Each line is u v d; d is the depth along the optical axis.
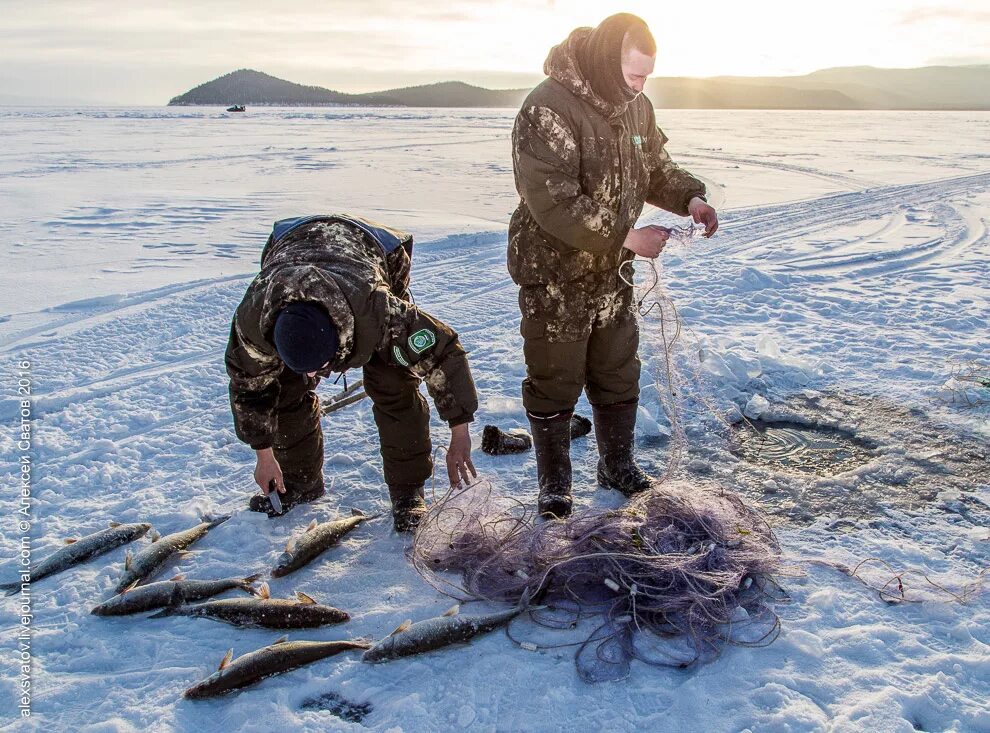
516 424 4.41
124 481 3.81
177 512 3.47
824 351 5.35
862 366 5.04
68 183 15.60
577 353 3.16
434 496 3.39
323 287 2.45
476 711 2.26
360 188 14.81
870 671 2.33
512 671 2.41
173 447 4.18
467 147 26.31
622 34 2.65
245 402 2.91
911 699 2.21
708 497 3.10
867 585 2.77
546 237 2.98
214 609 2.69
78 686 2.42
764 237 9.70
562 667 2.42
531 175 2.76
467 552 2.98
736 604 2.62
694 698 2.25
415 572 2.97
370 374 3.06
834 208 11.79
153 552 3.02
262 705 2.30
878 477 3.61
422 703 2.30
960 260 8.12
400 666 2.46
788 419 4.33
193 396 4.91
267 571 3.02
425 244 9.20
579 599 2.70
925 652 2.41
